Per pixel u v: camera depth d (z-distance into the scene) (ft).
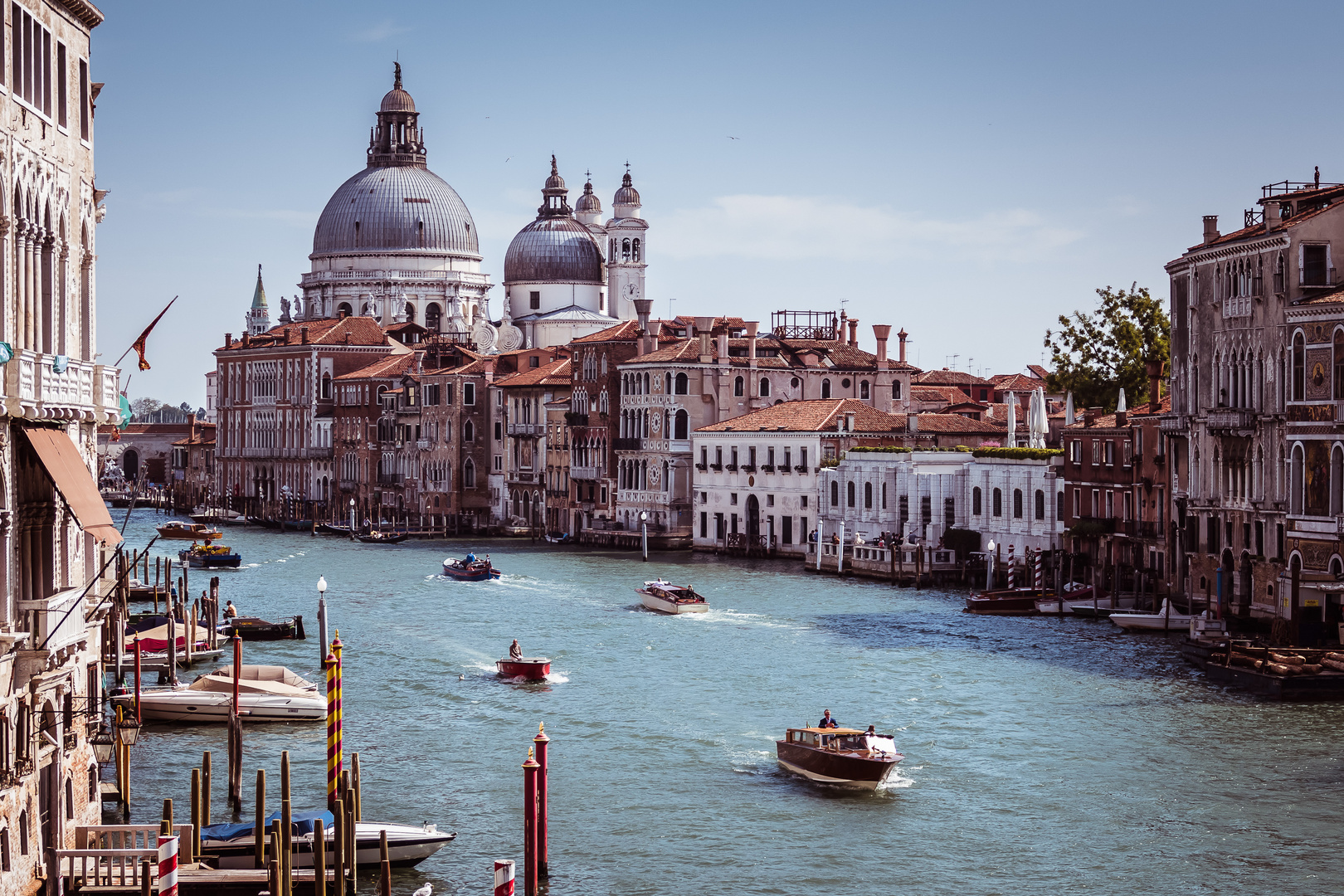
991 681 215.31
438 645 254.47
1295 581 216.54
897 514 364.99
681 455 456.04
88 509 101.60
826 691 209.97
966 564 336.08
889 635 261.24
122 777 147.64
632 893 131.54
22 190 101.55
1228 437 261.44
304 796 158.30
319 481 636.48
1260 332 252.42
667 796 159.12
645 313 477.36
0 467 97.76
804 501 406.00
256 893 120.78
